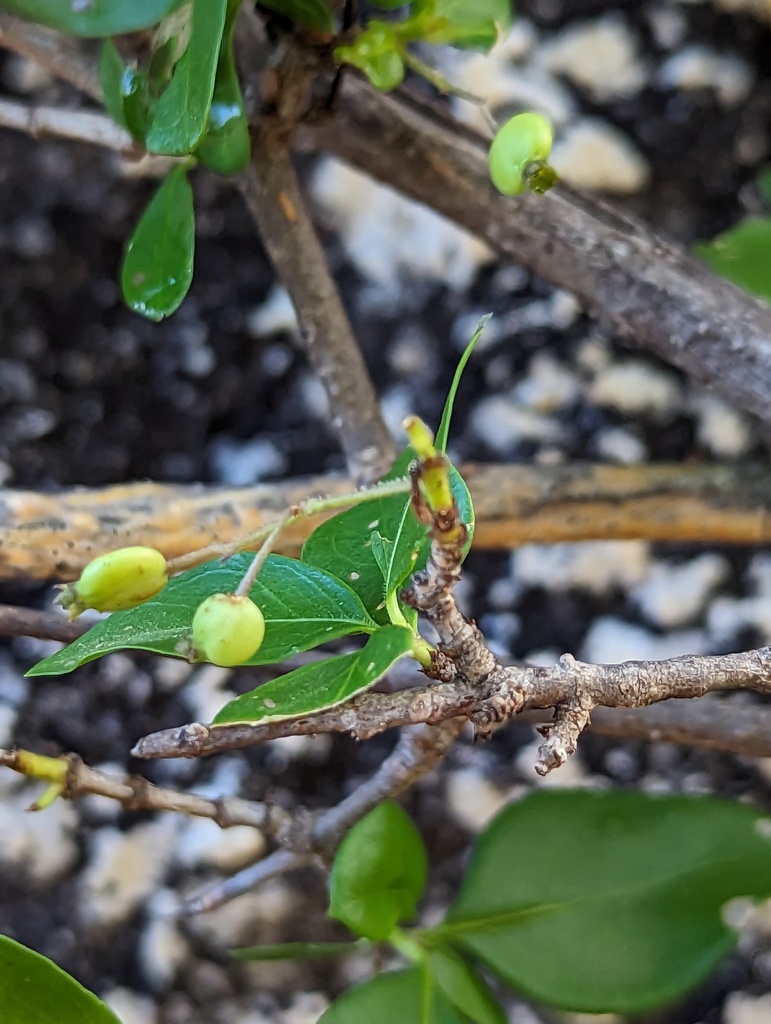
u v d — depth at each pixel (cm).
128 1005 27
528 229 23
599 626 29
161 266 20
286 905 28
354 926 21
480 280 29
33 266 28
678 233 29
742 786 29
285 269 22
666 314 23
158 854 28
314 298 23
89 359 29
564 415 29
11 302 28
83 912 28
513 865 21
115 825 28
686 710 22
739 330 22
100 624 17
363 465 23
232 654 16
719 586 29
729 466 26
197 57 16
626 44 28
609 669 16
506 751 29
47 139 28
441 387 29
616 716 22
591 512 25
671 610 29
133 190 28
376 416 23
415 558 16
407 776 21
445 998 21
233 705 15
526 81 28
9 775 28
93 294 28
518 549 29
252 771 28
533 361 29
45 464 28
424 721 15
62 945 27
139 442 29
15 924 27
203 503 24
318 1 19
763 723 22
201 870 28
